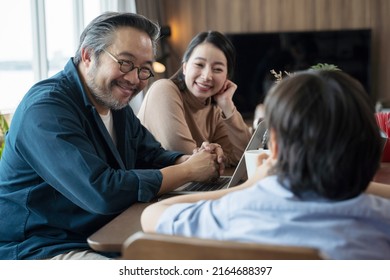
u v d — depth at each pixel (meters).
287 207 0.76
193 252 0.68
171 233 0.86
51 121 1.28
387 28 5.40
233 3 5.62
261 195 0.79
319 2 5.48
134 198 1.27
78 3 4.28
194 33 5.71
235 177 1.42
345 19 5.46
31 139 1.29
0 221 1.36
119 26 1.41
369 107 0.75
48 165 1.27
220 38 2.10
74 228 1.35
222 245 0.66
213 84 2.10
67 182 1.25
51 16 3.89
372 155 0.76
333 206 0.75
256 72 5.55
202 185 1.54
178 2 5.71
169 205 0.96
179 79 2.15
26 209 1.35
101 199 1.23
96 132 1.42
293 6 5.52
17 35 3.50
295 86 0.75
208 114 2.22
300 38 5.46
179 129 1.97
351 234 0.74
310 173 0.74
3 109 3.23
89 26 1.44
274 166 0.80
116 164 1.45
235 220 0.79
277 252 0.64
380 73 5.45
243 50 5.54
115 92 1.44
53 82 1.42
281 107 0.75
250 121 5.61
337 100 0.72
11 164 1.36
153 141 1.78
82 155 1.24
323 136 0.72
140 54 1.42
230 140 2.18
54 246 1.31
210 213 0.83
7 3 3.39
